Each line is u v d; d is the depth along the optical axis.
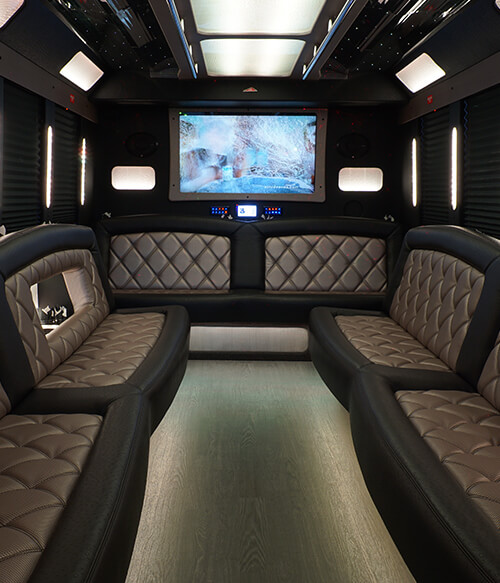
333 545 1.66
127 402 1.65
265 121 4.41
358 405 1.82
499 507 1.15
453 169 3.45
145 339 2.35
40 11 2.65
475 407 1.76
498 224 3.00
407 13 2.72
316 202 4.50
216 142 4.43
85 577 0.91
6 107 2.92
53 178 3.61
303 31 2.98
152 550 1.62
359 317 2.99
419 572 1.18
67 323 2.31
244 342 3.60
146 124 4.43
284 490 1.98
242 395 2.97
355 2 2.31
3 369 1.61
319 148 4.44
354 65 3.74
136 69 3.93
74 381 1.85
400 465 1.35
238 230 3.90
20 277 1.88
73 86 3.71
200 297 3.55
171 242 3.89
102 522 1.06
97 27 2.99
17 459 1.30
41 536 1.02
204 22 2.84
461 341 2.07
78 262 2.57
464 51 3.01
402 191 4.41
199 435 2.44
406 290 2.85
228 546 1.65
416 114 3.98
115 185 4.49
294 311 3.57
